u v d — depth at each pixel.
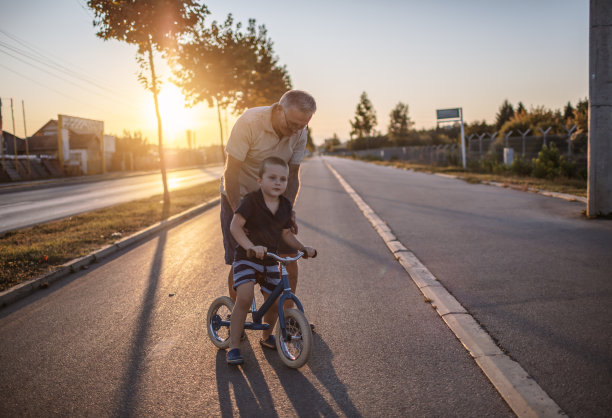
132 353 3.27
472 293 4.25
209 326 3.44
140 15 10.82
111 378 2.89
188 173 38.78
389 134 86.06
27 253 6.18
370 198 12.88
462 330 3.37
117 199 15.97
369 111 101.44
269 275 3.02
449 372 2.83
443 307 3.89
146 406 2.55
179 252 6.72
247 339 3.49
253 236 2.96
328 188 17.47
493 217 8.58
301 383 2.77
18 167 31.19
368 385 2.71
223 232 3.43
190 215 10.82
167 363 3.09
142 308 4.26
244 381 2.82
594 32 7.55
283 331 2.96
